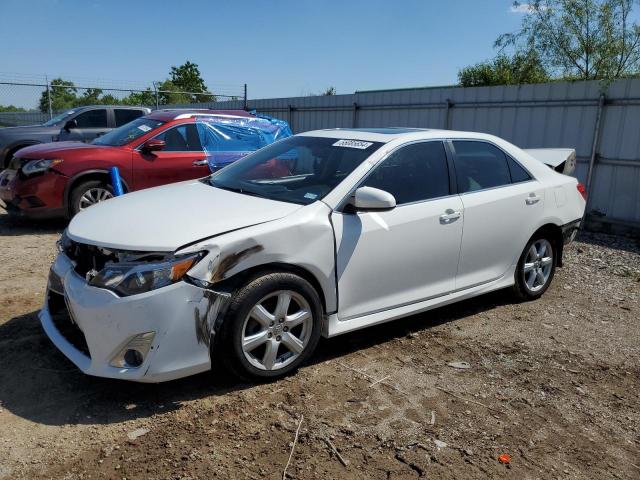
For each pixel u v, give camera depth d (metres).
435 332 4.66
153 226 3.41
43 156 7.57
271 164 4.56
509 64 15.76
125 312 3.07
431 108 11.51
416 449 3.04
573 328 4.90
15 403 3.27
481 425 3.32
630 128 8.72
